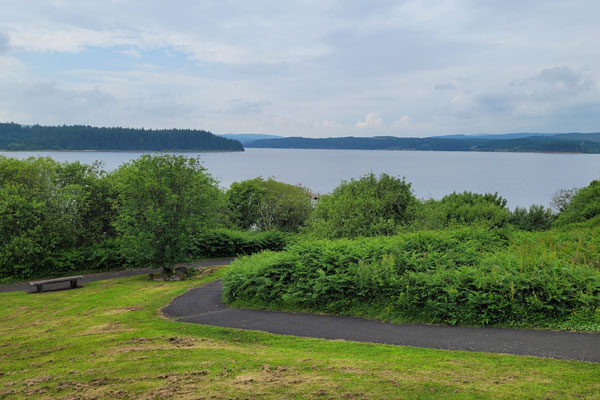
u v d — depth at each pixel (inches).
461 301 392.8
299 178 4995.1
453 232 632.4
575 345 312.0
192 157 859.4
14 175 986.7
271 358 303.0
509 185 3946.9
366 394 229.9
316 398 226.8
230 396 232.8
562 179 4611.2
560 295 366.3
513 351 308.5
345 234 745.0
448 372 263.4
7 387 267.0
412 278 424.8
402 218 791.1
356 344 342.0
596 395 222.4
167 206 819.4
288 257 515.2
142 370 283.7
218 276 792.9
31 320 518.6
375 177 856.3
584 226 860.0
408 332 370.3
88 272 973.8
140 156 837.2
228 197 1441.9
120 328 422.9
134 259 905.5
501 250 538.0
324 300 462.9
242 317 453.4
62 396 245.8
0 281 877.8
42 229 940.6
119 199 1019.3
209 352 323.3
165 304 535.2
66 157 6402.6
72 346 361.1
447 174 5383.9
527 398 220.1
